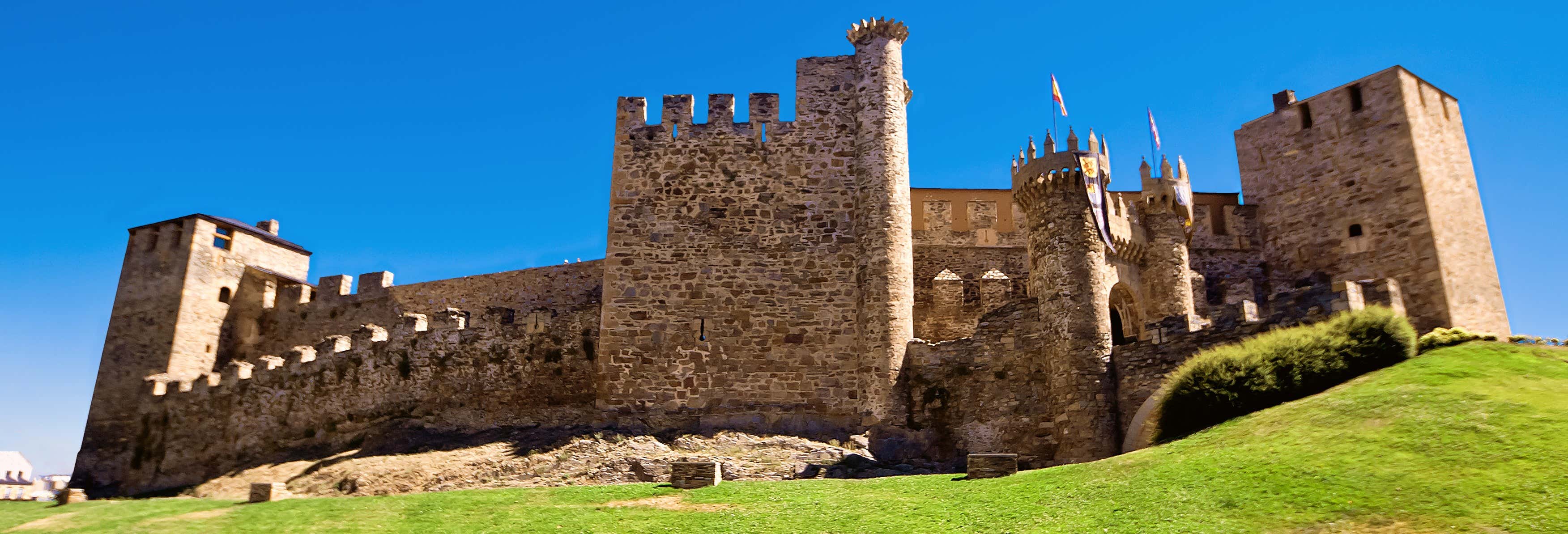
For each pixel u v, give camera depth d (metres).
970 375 31.48
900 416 31.66
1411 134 38.28
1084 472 20.58
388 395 37.47
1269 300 25.92
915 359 32.47
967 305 38.12
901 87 36.03
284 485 29.84
